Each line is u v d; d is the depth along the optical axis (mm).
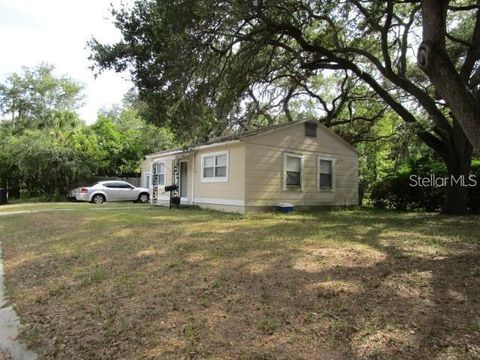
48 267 6359
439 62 4723
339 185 16625
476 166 14203
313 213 13547
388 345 3131
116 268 5836
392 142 18172
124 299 4574
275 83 16531
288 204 14117
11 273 6375
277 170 14234
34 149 23516
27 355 3629
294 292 4324
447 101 4855
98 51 8938
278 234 7977
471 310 3740
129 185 23453
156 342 3453
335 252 6109
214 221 10500
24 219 12789
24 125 38375
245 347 3223
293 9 10711
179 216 12016
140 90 9289
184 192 17344
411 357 2943
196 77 9406
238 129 16766
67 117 32094
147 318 3973
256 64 11820
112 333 3750
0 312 4758
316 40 13711
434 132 13523
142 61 8891
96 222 10656
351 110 20141
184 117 9656
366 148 21578
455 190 12945
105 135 28734
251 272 5113
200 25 8375
